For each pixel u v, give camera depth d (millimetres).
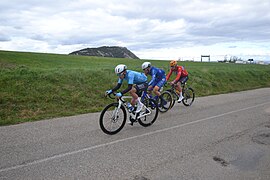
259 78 21406
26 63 15383
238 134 5473
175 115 7348
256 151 4457
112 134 5277
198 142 4887
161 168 3682
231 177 3451
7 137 4910
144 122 6156
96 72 11641
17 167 3592
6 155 4012
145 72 7246
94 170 3570
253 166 3828
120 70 5367
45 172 3467
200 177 3426
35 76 9383
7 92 7723
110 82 10984
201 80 15328
